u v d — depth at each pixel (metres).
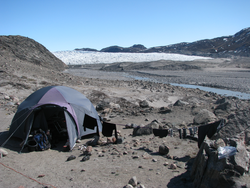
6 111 11.62
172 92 20.86
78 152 6.70
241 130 5.15
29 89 17.38
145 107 13.62
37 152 6.68
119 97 16.52
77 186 4.27
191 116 10.62
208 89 24.69
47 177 4.79
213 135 5.59
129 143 7.30
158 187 4.04
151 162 5.39
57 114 8.73
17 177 4.81
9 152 6.50
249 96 19.72
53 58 52.19
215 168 3.59
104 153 6.41
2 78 18.44
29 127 7.17
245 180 3.34
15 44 41.53
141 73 48.72
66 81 23.27
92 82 25.12
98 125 8.84
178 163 5.16
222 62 65.81
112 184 4.26
